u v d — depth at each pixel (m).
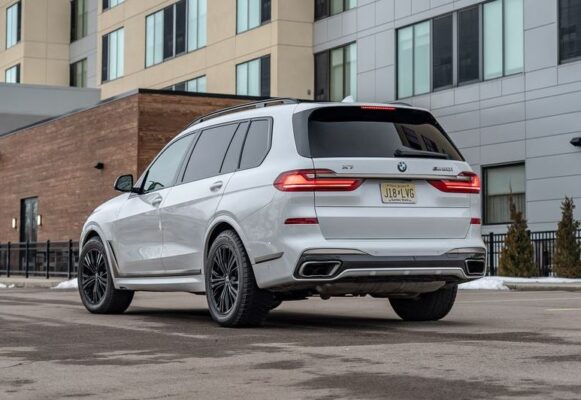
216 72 37.94
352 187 8.79
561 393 5.36
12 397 5.46
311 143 8.85
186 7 39.84
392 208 8.92
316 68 35.16
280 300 9.39
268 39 35.16
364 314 11.18
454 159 9.45
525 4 27.47
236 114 9.89
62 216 30.75
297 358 6.91
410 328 9.17
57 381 6.00
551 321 9.95
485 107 28.59
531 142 27.16
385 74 32.22
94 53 49.84
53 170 31.41
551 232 25.05
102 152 28.58
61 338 8.44
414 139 9.25
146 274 10.67
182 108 27.41
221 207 9.38
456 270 9.12
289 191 8.69
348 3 33.84
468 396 5.31
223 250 9.38
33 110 41.16
